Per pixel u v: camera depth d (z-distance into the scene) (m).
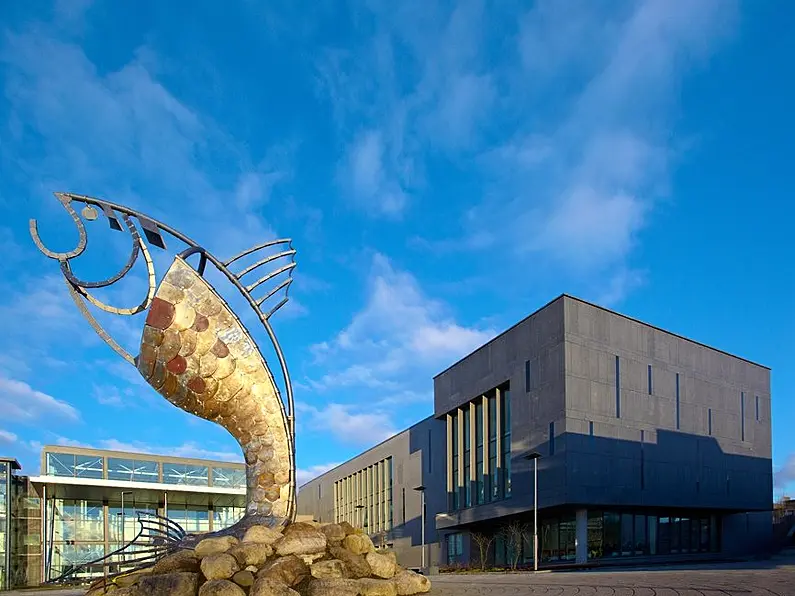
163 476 58.66
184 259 16.31
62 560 49.56
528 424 44.41
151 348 15.80
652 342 47.50
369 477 77.31
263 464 16.34
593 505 41.50
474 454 51.56
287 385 17.03
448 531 57.03
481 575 32.66
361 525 78.31
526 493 43.53
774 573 22.22
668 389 47.81
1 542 44.25
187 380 16.02
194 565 14.04
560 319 42.44
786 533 66.38
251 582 13.29
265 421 16.39
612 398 43.53
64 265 15.55
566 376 41.38
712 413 51.19
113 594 13.30
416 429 64.56
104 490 52.62
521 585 20.33
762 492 53.91
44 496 49.44
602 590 17.47
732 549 54.41
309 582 13.59
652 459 45.00
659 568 32.34
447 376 56.09
